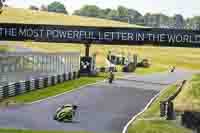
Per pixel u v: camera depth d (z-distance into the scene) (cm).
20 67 11150
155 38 14988
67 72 14638
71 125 7562
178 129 7112
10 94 10369
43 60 12519
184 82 9931
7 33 15662
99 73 17638
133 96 11344
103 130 7206
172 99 8438
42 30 15650
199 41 14612
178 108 7731
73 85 13288
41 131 7012
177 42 14862
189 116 7288
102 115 8612
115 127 7462
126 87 13450
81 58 15950
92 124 7744
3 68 10388
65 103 9819
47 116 8312
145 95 11612
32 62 11806
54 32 15675
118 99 10794
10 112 8562
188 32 14725
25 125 7388
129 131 7206
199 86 8900
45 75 12712
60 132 6938
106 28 15500
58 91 11806
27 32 15675
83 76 15925
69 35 15700
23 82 11012
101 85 13775
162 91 12512
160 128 7200
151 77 17725
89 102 10119
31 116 8238
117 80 15638
